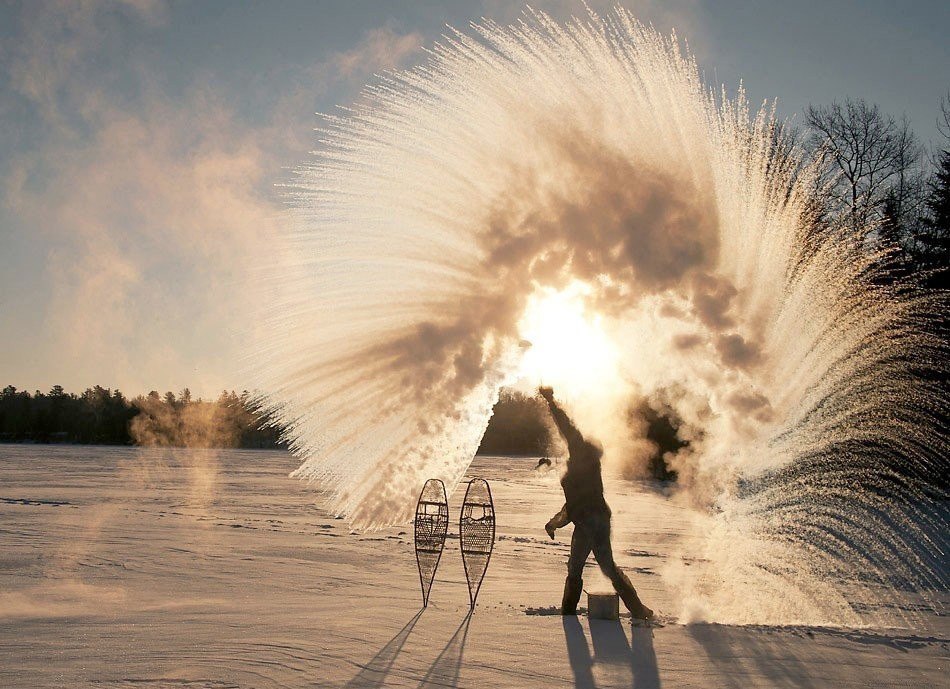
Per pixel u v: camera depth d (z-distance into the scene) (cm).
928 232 4156
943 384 2022
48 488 3166
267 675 623
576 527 903
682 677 634
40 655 686
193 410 9994
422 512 971
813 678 638
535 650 714
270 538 1680
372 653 695
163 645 723
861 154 4231
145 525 1888
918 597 1176
